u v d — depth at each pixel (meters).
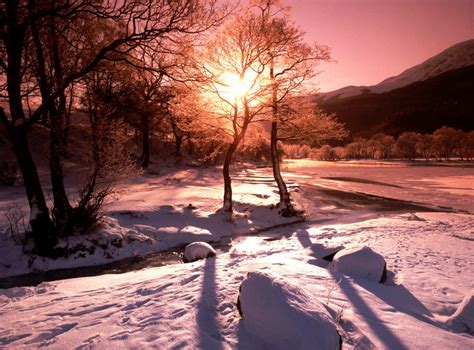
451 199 28.08
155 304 5.23
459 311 4.93
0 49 10.71
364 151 172.50
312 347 3.59
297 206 21.27
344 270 6.77
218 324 4.45
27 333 4.56
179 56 11.23
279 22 16.81
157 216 16.17
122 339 4.11
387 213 21.50
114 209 16.28
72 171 18.81
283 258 7.98
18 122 10.12
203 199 21.31
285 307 3.94
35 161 29.33
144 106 29.62
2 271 9.90
